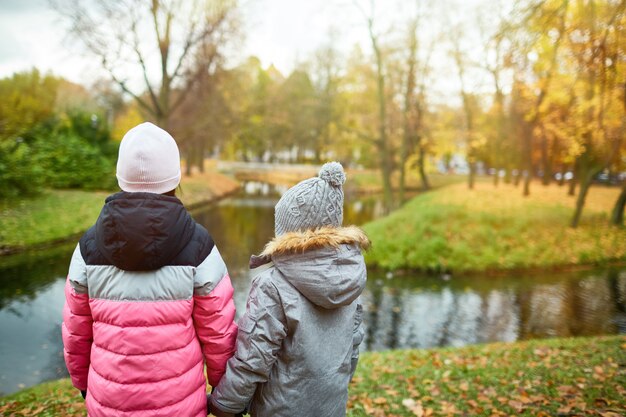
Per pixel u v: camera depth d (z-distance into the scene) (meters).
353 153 49.16
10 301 8.08
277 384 1.57
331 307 1.54
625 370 4.00
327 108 28.77
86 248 1.50
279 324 1.52
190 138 26.86
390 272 12.69
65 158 20.06
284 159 65.94
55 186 19.56
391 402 3.73
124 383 1.44
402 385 4.17
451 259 12.91
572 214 16.42
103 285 1.46
